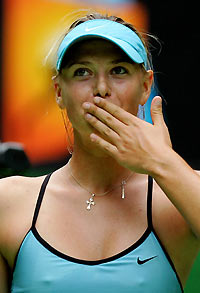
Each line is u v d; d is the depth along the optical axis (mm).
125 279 5988
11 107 27219
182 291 6473
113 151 6070
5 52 27172
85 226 6395
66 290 5996
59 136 27141
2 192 6684
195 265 14211
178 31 28969
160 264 6137
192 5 28766
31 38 27266
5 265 6625
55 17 27547
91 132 6320
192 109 29625
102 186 6652
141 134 6008
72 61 6242
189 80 29359
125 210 6465
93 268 6027
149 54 7480
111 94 6215
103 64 6195
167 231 6316
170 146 6027
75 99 6285
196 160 29719
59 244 6258
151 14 28500
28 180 6879
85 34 6090
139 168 5961
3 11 27406
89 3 27609
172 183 5789
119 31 6352
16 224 6453
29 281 6137
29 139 27219
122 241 6234
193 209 5715
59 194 6656
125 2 27922
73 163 6809
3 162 15906
